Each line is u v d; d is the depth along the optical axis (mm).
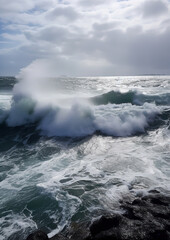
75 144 11055
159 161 8727
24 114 14578
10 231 5320
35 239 4660
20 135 12648
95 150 10219
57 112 14039
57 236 4859
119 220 5098
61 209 6008
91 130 12727
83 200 6344
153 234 4660
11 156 9805
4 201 6414
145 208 5527
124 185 7012
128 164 8539
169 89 29266
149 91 25547
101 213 5746
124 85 45625
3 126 14164
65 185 7168
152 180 7238
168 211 5371
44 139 11914
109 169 8195
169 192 6469
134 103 18625
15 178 7727
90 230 5008
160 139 11469
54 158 9430
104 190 6793
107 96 19250
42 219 5699
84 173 7949
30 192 6824
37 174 7984
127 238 4590
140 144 10820
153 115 14641
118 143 11062
